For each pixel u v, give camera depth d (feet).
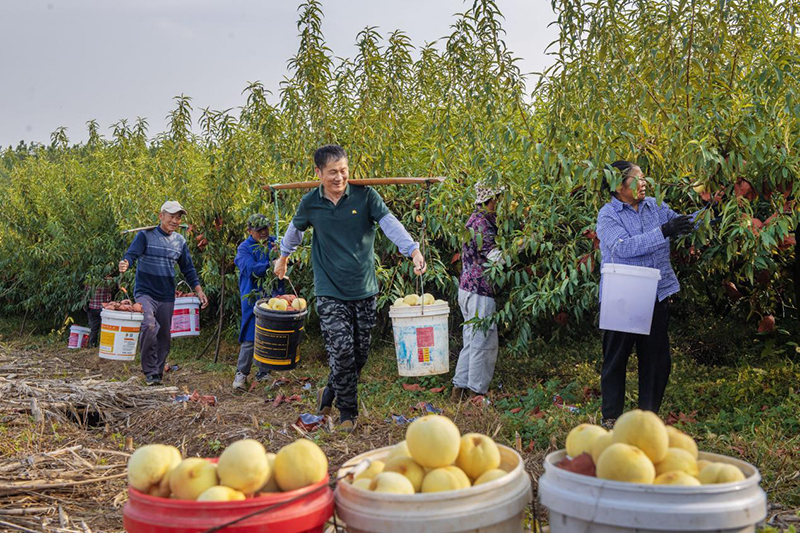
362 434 17.44
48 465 14.83
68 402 20.26
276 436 17.26
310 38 25.05
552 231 20.15
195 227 31.76
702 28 16.58
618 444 7.39
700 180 16.06
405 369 18.47
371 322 17.97
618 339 15.92
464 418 17.94
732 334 24.93
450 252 25.36
